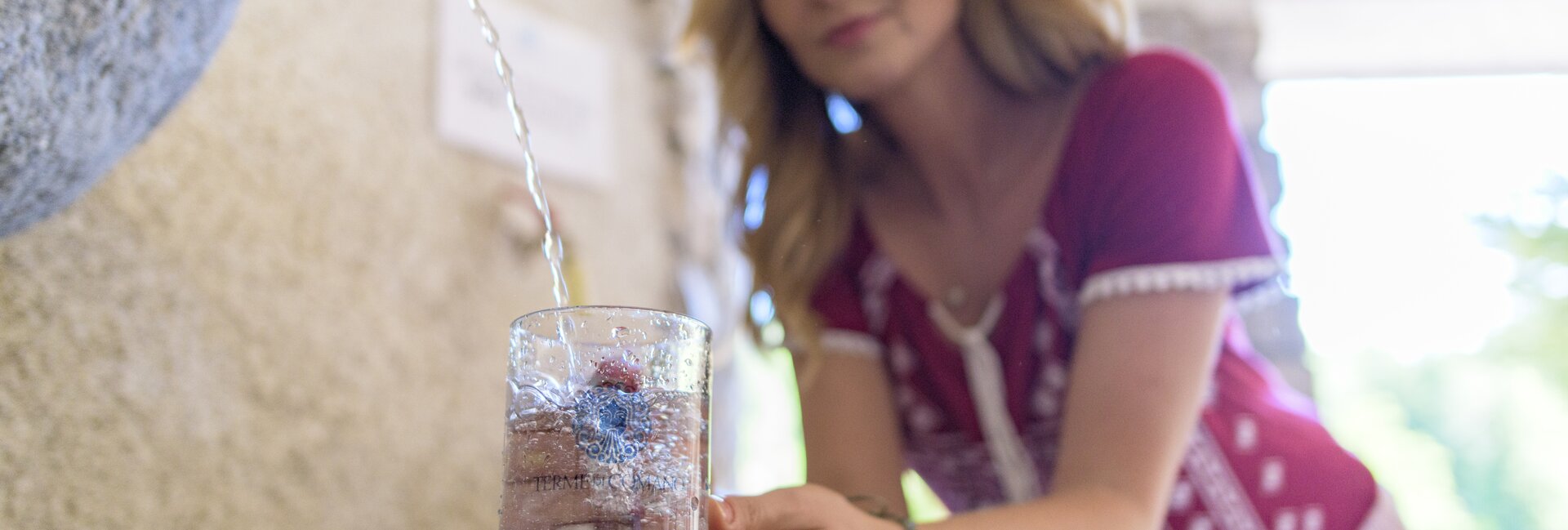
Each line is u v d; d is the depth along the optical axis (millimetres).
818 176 1393
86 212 1379
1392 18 2990
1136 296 1168
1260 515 1250
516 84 2145
